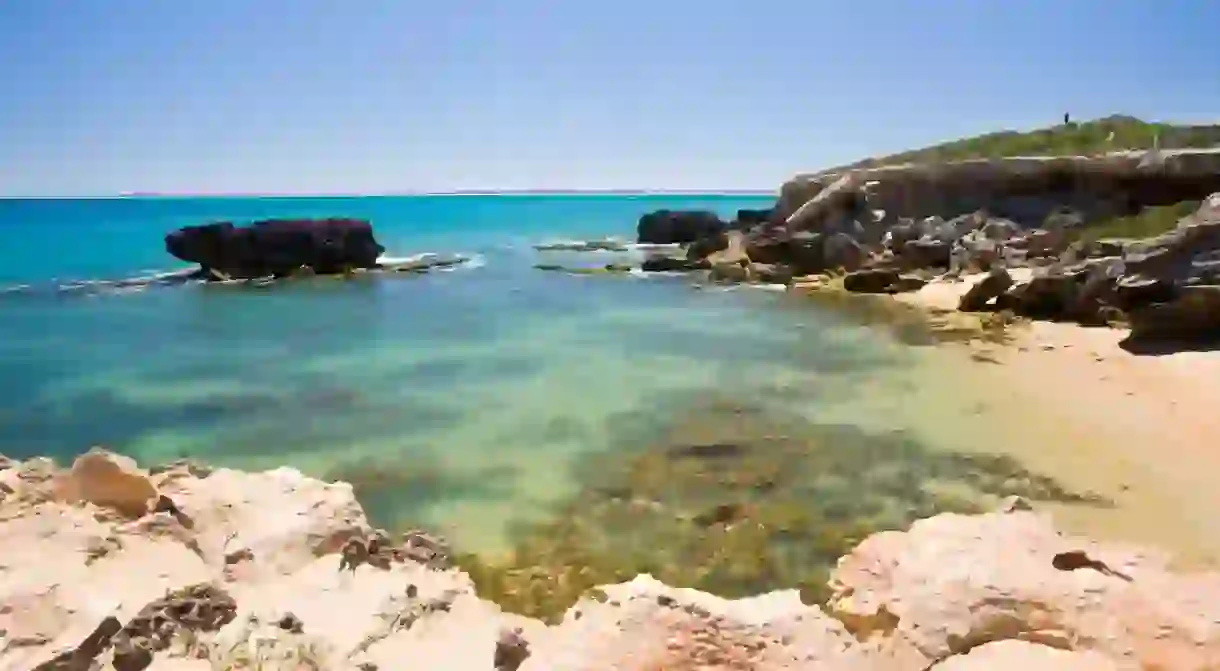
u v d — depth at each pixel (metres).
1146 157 37.66
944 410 16.56
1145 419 15.45
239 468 13.79
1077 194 39.16
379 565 8.97
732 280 41.06
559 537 11.12
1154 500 11.73
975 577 7.87
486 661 6.82
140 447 15.08
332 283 43.25
